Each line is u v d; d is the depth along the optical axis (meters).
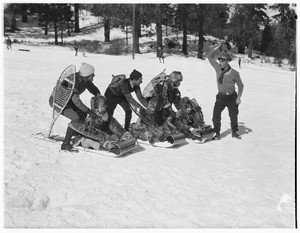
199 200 4.56
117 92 6.86
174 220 4.05
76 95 6.09
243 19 47.41
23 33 51.50
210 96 14.16
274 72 34.88
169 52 45.97
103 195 4.55
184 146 7.01
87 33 53.78
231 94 7.61
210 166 5.84
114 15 43.66
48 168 5.30
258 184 5.16
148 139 6.93
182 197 4.62
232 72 7.50
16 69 18.44
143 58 38.19
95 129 6.23
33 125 7.59
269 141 7.68
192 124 7.55
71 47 44.78
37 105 9.59
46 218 3.93
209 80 21.36
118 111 9.86
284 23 42.44
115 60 32.03
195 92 15.14
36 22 58.31
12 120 7.76
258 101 14.49
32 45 42.66
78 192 4.60
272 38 52.78
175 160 6.05
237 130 7.93
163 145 6.82
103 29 55.69
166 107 7.28
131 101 6.91
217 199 4.62
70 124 6.19
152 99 7.09
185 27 46.44
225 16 50.53
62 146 6.20
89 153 6.14
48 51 36.22
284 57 45.03
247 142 7.55
